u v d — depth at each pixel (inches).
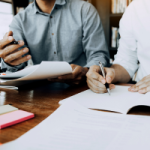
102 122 13.0
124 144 9.9
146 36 34.7
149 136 10.7
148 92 19.1
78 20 46.8
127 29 37.2
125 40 37.6
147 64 35.6
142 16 34.9
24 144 9.8
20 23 47.4
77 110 15.4
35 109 17.2
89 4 48.5
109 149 9.4
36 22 47.4
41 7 47.4
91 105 17.2
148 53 35.0
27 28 47.3
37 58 49.8
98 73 23.7
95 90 22.5
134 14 36.2
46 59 50.3
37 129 11.7
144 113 15.6
